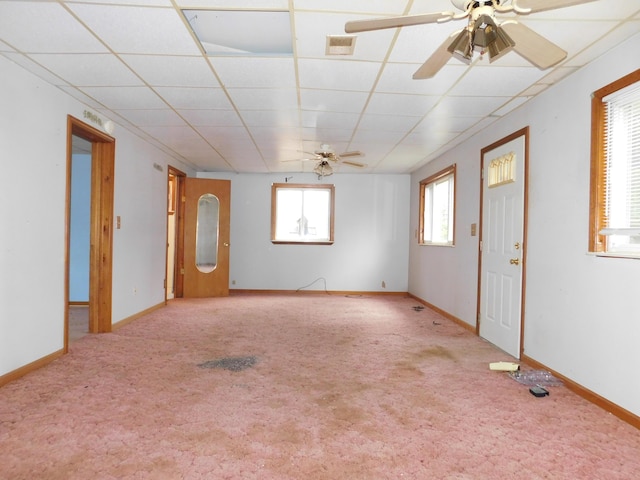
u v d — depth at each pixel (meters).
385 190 7.77
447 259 5.60
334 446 2.11
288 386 2.93
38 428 2.24
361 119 4.24
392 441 2.17
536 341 3.39
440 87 3.31
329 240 7.78
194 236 7.06
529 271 3.51
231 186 7.73
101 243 4.40
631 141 2.52
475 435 2.25
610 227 2.65
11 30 2.46
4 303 2.85
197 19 2.43
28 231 3.08
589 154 2.77
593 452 2.08
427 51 2.71
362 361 3.55
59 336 3.50
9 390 2.76
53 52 2.76
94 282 4.41
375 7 2.21
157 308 5.87
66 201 3.55
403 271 7.77
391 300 7.13
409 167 7.08
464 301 4.99
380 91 3.44
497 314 4.08
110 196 4.42
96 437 2.16
